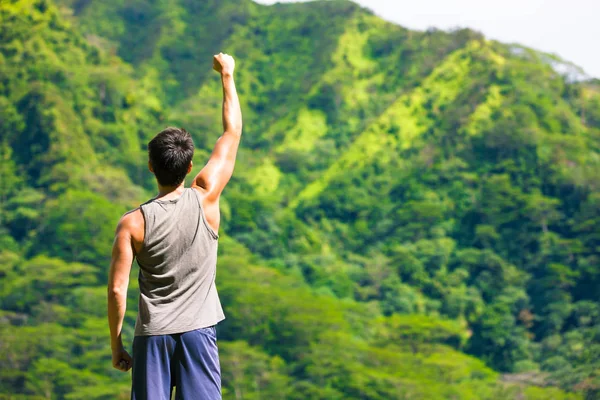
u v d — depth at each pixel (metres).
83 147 101.56
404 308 85.12
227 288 71.56
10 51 111.31
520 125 111.25
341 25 160.62
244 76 152.62
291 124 139.12
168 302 2.79
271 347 67.56
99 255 77.62
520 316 81.25
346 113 140.25
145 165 105.69
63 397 55.53
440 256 93.19
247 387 59.84
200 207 2.86
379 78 147.25
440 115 127.06
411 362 62.75
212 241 2.88
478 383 60.69
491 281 88.06
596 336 73.50
